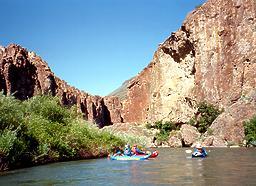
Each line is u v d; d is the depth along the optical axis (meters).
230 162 28.56
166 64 104.94
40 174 22.17
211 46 87.12
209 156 36.59
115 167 26.42
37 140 29.70
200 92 87.75
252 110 65.69
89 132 40.84
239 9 82.88
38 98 37.75
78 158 35.56
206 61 87.56
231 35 83.62
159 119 101.56
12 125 26.88
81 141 36.78
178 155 40.94
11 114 27.47
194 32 90.75
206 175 20.16
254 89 74.62
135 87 129.88
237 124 64.50
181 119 92.69
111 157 35.56
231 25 84.00
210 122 78.69
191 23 91.94
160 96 103.62
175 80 101.12
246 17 81.38
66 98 124.31
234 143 62.16
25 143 27.53
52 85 113.31
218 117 70.12
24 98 100.38
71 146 34.50
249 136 59.94
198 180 18.20
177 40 98.62
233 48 82.75
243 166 24.92
